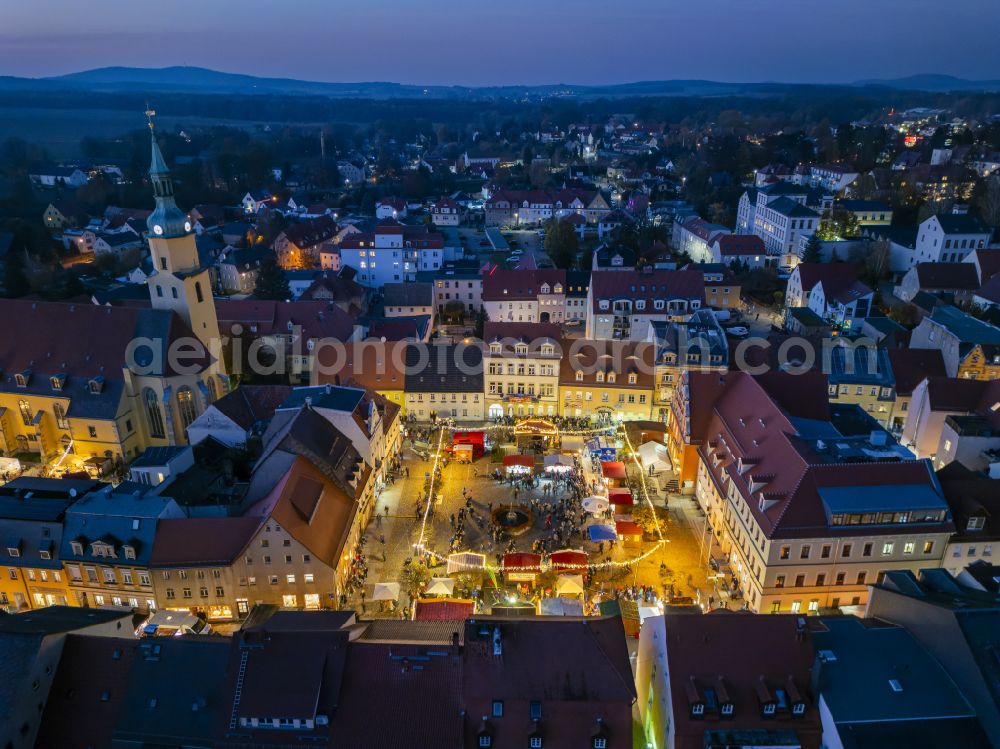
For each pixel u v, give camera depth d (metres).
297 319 134.25
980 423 87.62
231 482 86.94
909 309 153.12
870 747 44.94
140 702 49.88
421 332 143.12
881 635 52.25
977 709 46.41
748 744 47.47
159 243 98.06
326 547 72.19
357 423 88.88
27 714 47.97
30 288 166.38
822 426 83.38
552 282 163.12
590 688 48.81
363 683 49.59
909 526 67.56
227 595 70.69
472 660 49.91
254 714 47.72
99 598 71.06
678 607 64.50
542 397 111.88
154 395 99.12
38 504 72.62
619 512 87.19
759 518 70.06
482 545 82.88
